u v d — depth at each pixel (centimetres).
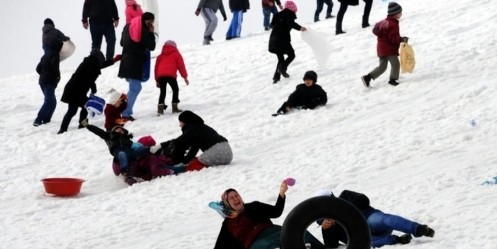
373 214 1346
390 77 2856
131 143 2222
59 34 2992
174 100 2950
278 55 3161
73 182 2111
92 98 2844
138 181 2195
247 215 1304
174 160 2228
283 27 3150
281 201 1307
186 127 2256
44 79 2953
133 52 2864
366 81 2856
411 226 1300
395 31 2833
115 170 2245
